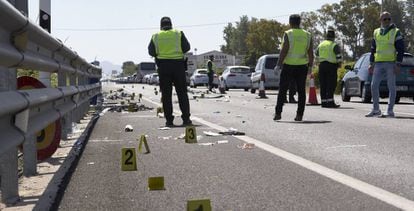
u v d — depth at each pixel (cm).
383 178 545
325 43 1655
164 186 518
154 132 958
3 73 406
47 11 1090
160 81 1078
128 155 596
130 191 499
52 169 593
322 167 603
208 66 3262
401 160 644
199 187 513
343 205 444
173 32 1076
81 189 507
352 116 1283
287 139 844
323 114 1352
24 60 445
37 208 431
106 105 1756
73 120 999
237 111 1492
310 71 1177
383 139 834
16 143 386
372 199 462
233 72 3631
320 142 805
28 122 450
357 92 1991
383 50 1235
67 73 805
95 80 1656
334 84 1652
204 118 1250
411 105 1820
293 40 1150
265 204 450
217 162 641
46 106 541
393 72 1239
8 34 407
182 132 955
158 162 643
